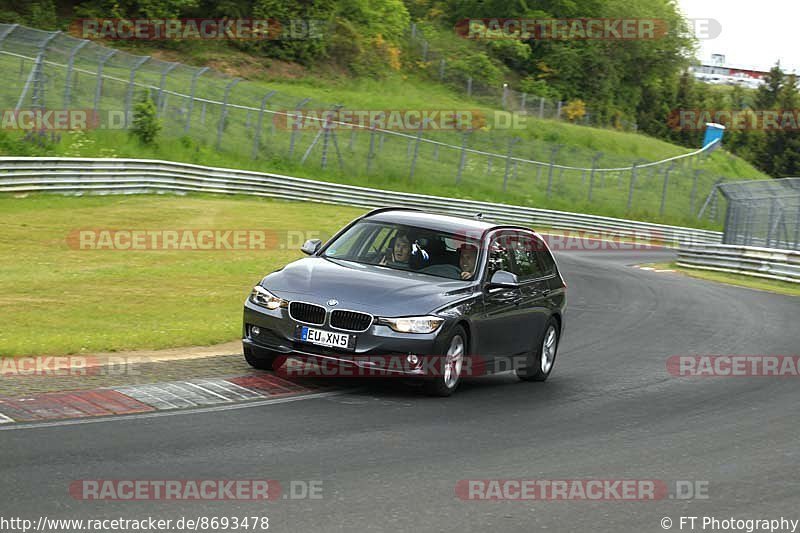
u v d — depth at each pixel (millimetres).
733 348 35688
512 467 16969
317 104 123000
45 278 37094
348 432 18297
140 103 86000
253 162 94375
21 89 81750
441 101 161250
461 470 16469
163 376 21562
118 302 33156
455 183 115062
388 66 164000
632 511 14992
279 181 86812
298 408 19875
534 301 25938
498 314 24031
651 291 54844
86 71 87500
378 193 95562
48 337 25219
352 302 21453
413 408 21031
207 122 99312
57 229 51969
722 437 20984
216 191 81062
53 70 89812
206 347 26312
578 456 18250
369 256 24031
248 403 19859
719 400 25438
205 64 137750
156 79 106938
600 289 53406
